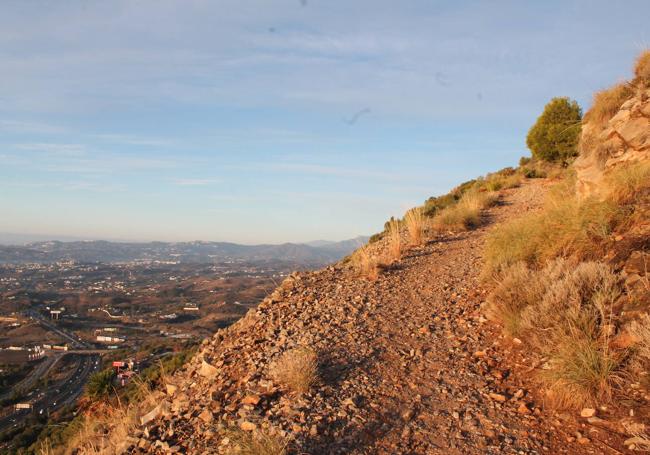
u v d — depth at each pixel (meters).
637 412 3.67
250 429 4.17
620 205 6.53
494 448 3.68
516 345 5.62
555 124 25.45
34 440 18.06
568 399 4.12
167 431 4.54
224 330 8.23
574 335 4.61
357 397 4.71
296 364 5.21
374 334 6.61
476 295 7.92
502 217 15.89
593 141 9.42
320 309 8.07
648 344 3.96
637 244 5.61
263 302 9.16
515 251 8.11
